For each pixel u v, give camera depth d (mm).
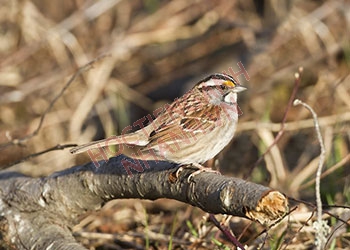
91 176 8891
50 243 8945
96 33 16422
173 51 16516
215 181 7441
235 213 7148
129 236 10156
